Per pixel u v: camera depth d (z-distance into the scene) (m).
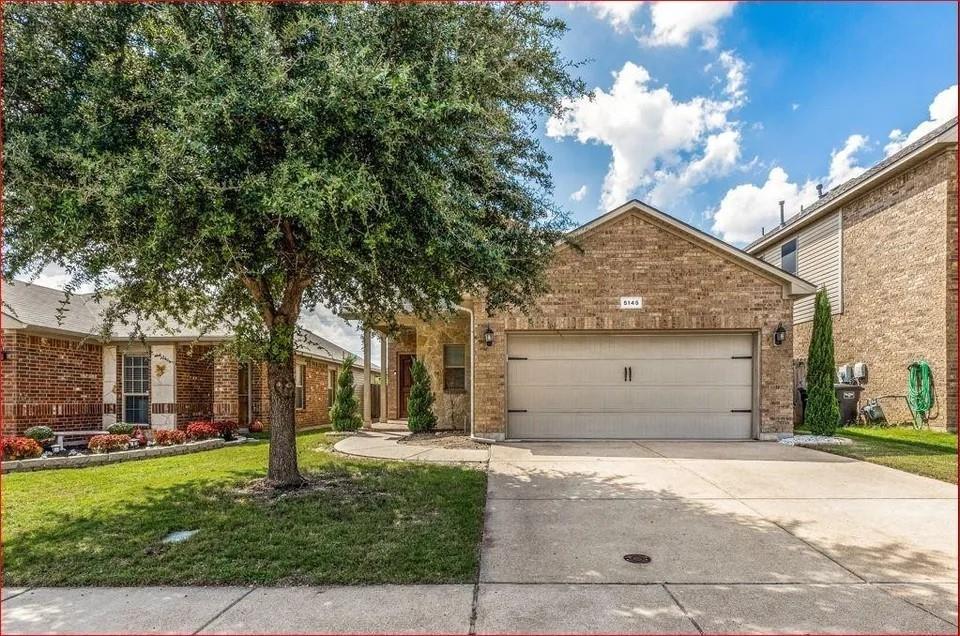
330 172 4.25
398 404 17.05
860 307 14.26
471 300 10.96
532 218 6.52
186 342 12.62
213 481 6.92
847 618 3.31
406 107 4.34
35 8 4.63
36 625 3.22
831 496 6.23
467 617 3.31
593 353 11.15
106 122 4.41
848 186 14.62
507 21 5.64
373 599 3.55
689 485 6.82
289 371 6.67
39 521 5.17
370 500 5.93
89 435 11.29
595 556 4.36
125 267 5.61
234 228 4.23
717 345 11.06
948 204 11.48
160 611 3.39
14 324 10.38
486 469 7.84
